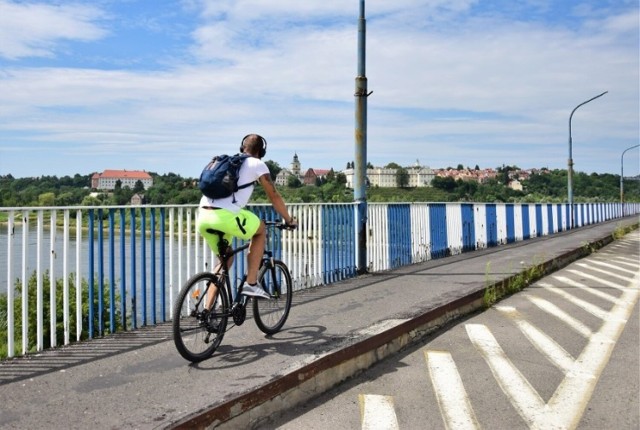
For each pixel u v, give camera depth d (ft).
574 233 78.54
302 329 18.60
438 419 13.17
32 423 10.79
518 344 20.06
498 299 29.01
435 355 18.62
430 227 42.19
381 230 35.19
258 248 16.53
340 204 30.60
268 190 16.08
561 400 14.47
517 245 56.13
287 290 19.06
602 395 14.85
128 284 19.45
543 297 29.73
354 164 32.17
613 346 19.77
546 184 388.57
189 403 11.77
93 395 12.30
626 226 94.17
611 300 28.78
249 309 21.38
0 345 29.04
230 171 15.29
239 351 15.89
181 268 20.12
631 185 275.39
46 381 13.24
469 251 49.62
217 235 15.66
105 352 15.75
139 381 13.23
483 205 54.08
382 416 13.33
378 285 28.40
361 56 31.45
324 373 15.05
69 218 16.69
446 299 24.09
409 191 537.24
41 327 15.90
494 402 14.30
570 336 21.22
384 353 18.15
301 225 27.43
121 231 18.20
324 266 29.14
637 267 43.42
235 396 12.14
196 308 15.03
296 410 13.73
